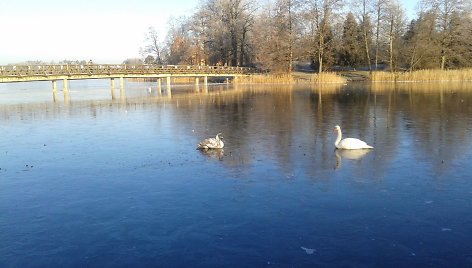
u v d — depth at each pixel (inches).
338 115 989.2
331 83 2443.4
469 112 983.0
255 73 2839.6
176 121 937.5
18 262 291.6
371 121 879.7
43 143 709.3
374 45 3139.8
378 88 1930.4
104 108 1254.9
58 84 3582.7
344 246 303.6
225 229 335.3
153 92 2010.3
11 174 514.9
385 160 539.8
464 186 431.2
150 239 321.1
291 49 2516.0
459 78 2327.8
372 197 402.9
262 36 2687.0
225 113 1067.3
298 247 303.1
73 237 329.1
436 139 666.8
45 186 462.6
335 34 2854.3
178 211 375.6
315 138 700.0
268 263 281.6
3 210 390.9
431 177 463.8
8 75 1640.0
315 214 363.3
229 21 2987.2
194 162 549.6
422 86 1985.7
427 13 2566.4
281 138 704.4
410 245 304.0
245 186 442.6
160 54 4128.9
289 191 423.5
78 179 486.3
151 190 437.4
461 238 313.7
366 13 2728.8
